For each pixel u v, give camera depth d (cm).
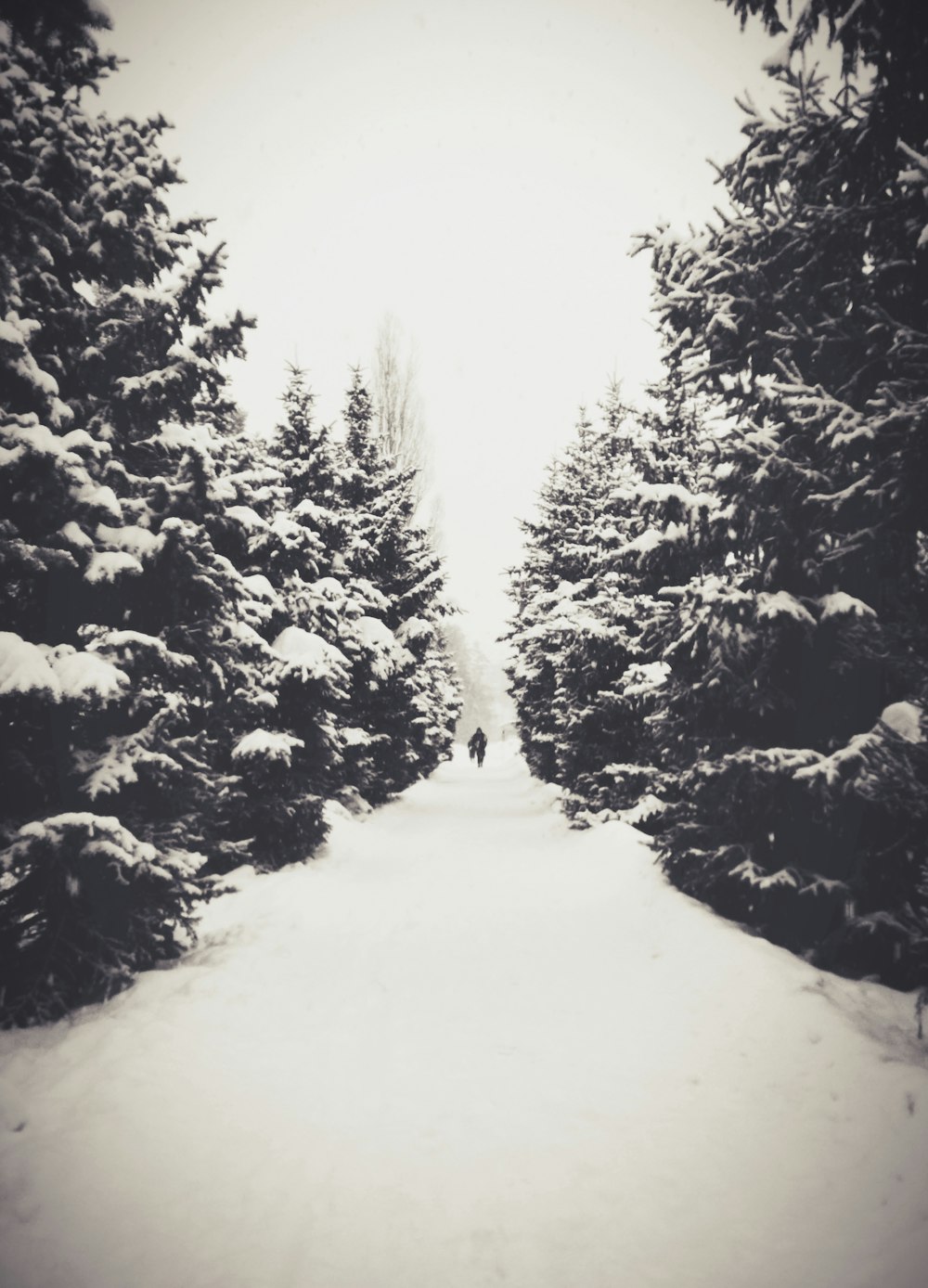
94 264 605
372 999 598
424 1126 407
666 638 757
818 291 635
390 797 1995
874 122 559
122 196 589
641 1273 295
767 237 654
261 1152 377
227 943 709
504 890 997
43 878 520
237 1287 287
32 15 517
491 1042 516
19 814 538
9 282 518
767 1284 286
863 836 607
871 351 585
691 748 768
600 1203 340
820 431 610
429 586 2017
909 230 543
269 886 943
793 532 648
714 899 756
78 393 626
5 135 520
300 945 727
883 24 500
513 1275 296
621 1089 445
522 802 2177
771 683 689
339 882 1016
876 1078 412
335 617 1286
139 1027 490
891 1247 297
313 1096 437
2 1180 335
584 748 1433
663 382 1119
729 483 668
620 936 761
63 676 497
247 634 829
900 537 577
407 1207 338
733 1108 413
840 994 530
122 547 586
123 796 615
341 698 1217
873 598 638
